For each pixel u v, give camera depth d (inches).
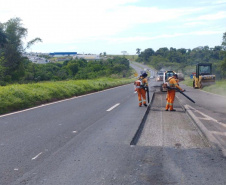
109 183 181.8
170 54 4439.0
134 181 185.0
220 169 207.5
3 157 233.0
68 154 241.6
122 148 260.4
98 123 379.6
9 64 2122.3
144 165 215.3
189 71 2925.7
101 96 820.6
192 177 191.9
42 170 204.4
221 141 289.1
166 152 249.4
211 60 3344.0
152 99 729.6
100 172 200.7
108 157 234.2
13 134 312.5
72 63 2866.6
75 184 180.5
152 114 474.0
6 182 183.5
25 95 572.7
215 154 243.9
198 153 247.0
